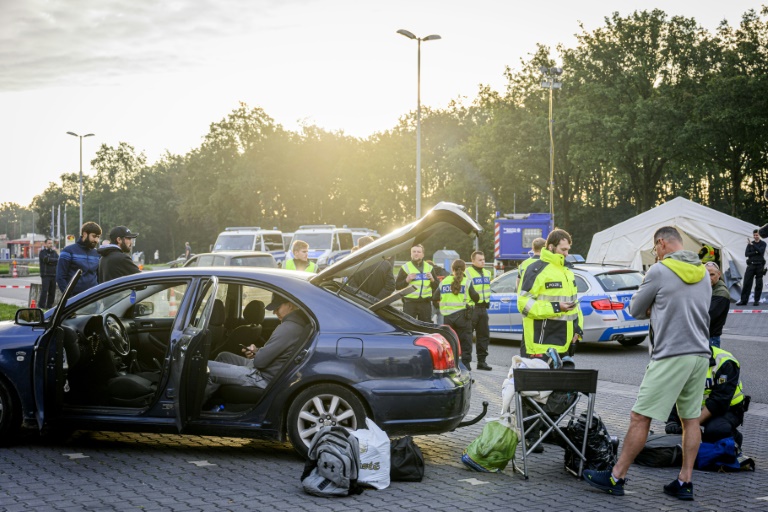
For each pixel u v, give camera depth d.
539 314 7.27
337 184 85.50
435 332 6.38
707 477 5.89
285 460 6.12
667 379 5.19
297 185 82.25
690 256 5.30
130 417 6.02
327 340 5.94
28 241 122.50
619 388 10.09
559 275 7.30
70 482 5.36
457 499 5.15
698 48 46.16
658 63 46.31
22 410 6.23
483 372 11.48
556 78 43.00
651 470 6.08
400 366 5.86
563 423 7.39
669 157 44.09
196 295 6.14
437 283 11.72
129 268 9.49
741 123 41.88
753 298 24.23
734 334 16.17
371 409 5.81
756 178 56.91
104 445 6.50
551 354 6.63
